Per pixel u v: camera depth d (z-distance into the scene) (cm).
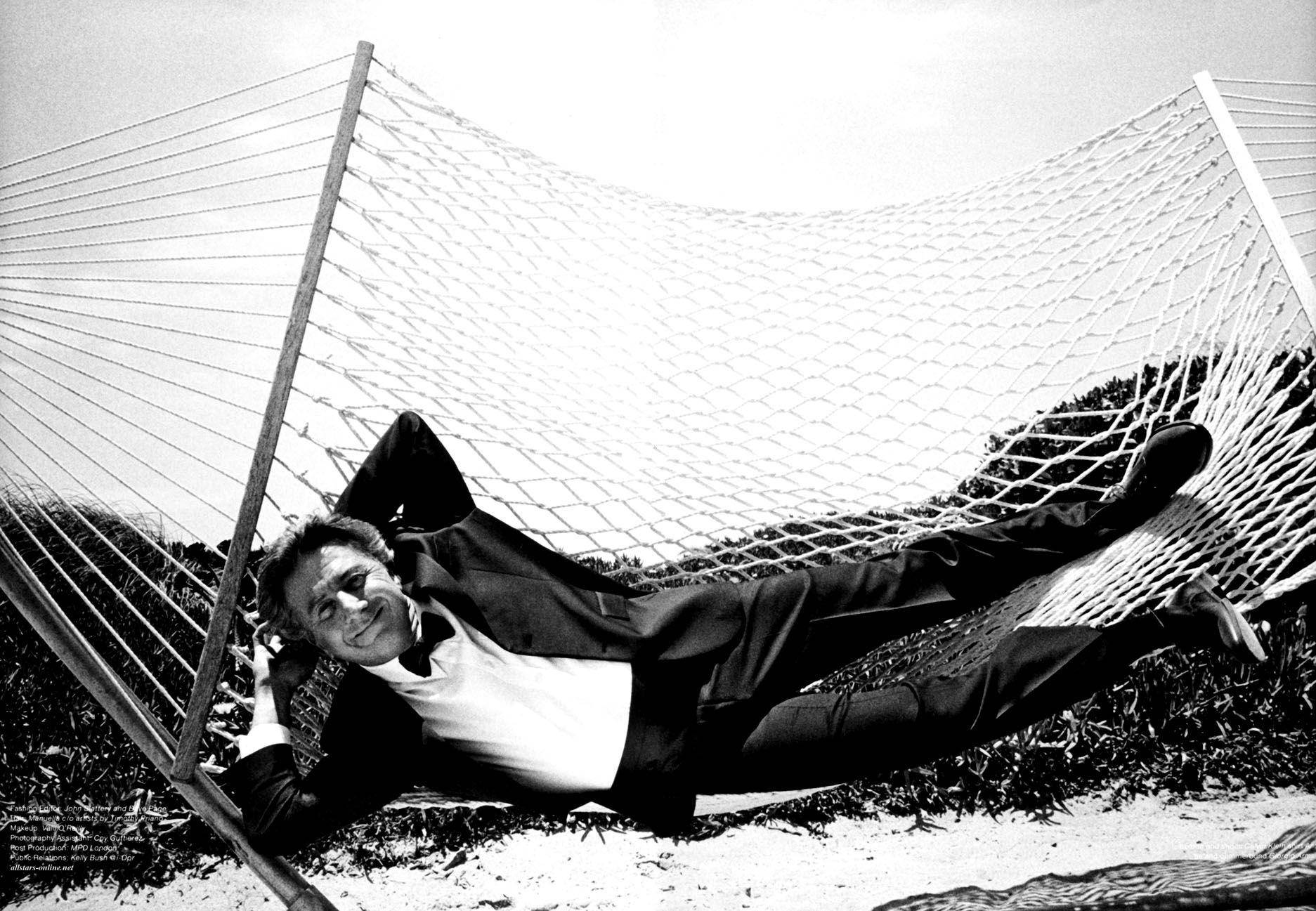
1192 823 584
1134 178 384
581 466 350
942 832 582
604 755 254
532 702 254
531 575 267
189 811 529
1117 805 617
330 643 245
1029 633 282
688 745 255
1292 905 282
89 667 268
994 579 297
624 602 273
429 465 281
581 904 491
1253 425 329
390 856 542
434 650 253
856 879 514
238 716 477
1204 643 289
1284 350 328
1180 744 653
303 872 523
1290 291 327
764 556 445
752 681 261
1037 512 306
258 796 257
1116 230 384
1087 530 304
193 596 561
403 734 255
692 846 564
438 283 347
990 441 559
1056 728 644
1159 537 315
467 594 256
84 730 537
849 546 365
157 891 501
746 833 583
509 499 333
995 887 492
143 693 540
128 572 560
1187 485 328
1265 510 316
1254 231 339
